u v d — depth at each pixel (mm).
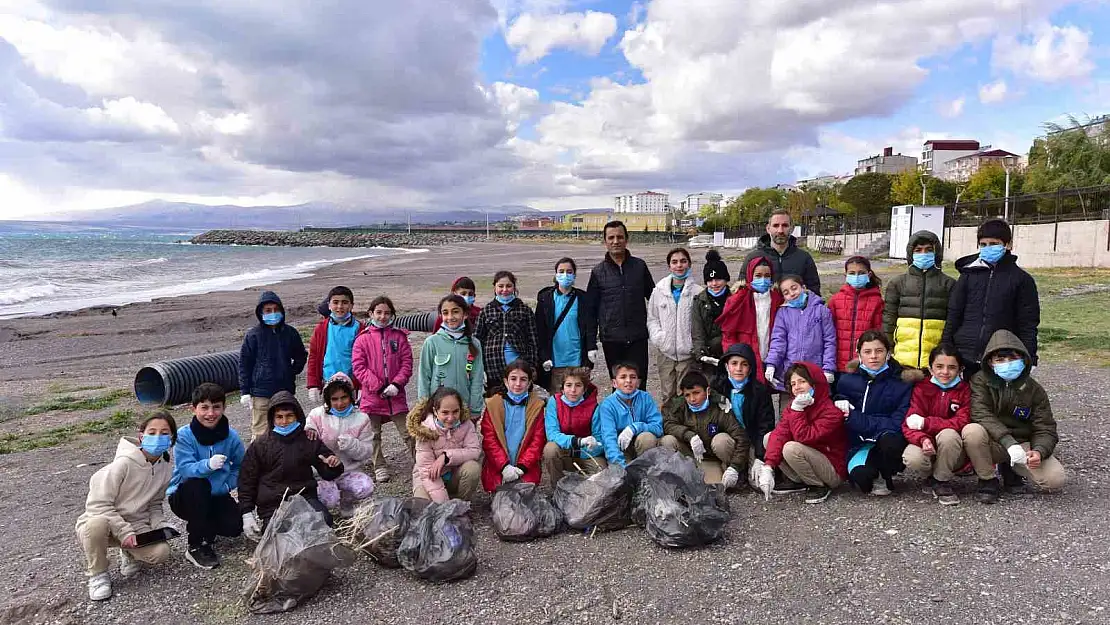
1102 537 4145
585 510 4684
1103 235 21391
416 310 21281
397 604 3873
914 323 5609
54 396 10859
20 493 6340
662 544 4363
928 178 64500
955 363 4934
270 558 3836
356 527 4395
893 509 4840
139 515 4352
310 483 4875
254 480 4727
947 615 3414
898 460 4984
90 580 4141
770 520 4793
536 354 6648
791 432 5113
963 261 5395
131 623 3824
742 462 5398
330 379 6309
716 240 77438
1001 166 53719
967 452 4781
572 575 4117
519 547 4574
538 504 4836
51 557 4816
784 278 5879
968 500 4914
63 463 7340
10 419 9398
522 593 3928
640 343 6891
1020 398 4746
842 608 3551
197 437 4656
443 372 5984
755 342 6082
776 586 3830
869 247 35156
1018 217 25750
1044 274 20969
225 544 4867
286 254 86125
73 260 58188
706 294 6344
